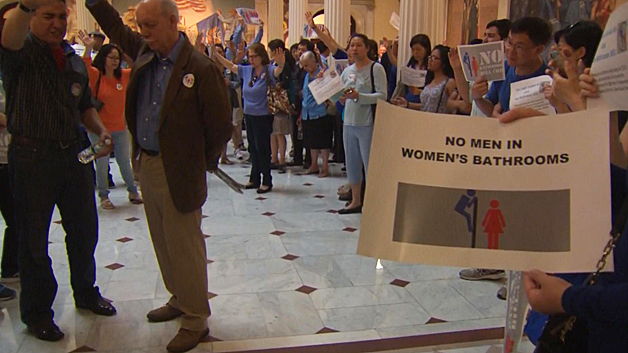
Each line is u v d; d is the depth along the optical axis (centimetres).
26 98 266
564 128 125
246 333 295
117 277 373
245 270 390
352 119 508
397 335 295
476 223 128
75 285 313
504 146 128
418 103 495
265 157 633
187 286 274
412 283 369
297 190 648
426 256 128
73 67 280
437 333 297
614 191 132
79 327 299
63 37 284
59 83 273
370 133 504
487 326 306
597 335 114
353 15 1906
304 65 670
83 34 600
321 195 623
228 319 312
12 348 275
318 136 704
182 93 254
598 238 122
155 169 267
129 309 323
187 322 279
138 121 269
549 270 124
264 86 616
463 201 128
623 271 113
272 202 590
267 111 620
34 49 264
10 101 269
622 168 135
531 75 295
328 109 686
